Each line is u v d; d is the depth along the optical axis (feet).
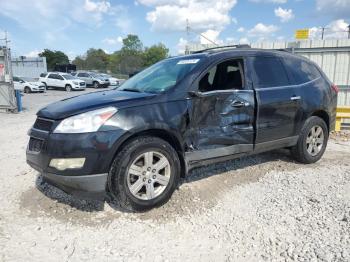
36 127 11.90
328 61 33.06
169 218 11.55
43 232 10.69
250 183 14.70
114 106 11.31
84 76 113.50
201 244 10.01
